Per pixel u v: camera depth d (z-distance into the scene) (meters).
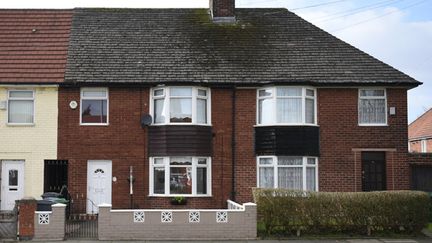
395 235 20.61
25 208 19.27
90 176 26.03
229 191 26.08
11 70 26.36
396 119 26.69
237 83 26.06
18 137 26.00
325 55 27.70
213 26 29.45
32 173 25.89
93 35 28.56
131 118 26.17
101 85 25.95
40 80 25.91
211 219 19.78
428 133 46.25
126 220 19.58
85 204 25.75
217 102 26.45
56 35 28.45
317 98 26.55
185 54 27.50
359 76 26.50
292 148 25.64
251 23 29.75
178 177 25.72
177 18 30.06
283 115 25.97
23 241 19.03
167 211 19.70
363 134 26.48
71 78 25.94
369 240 19.75
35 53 27.33
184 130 25.56
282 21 29.91
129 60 27.03
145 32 28.92
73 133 26.08
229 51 27.81
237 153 26.27
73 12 30.08
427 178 27.62
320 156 26.22
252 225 19.83
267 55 27.61
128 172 25.95
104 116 26.31
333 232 20.56
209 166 26.09
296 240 19.64
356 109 26.56
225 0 29.92
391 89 26.81
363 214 20.53
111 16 29.95
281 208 20.28
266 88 26.28
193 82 25.69
